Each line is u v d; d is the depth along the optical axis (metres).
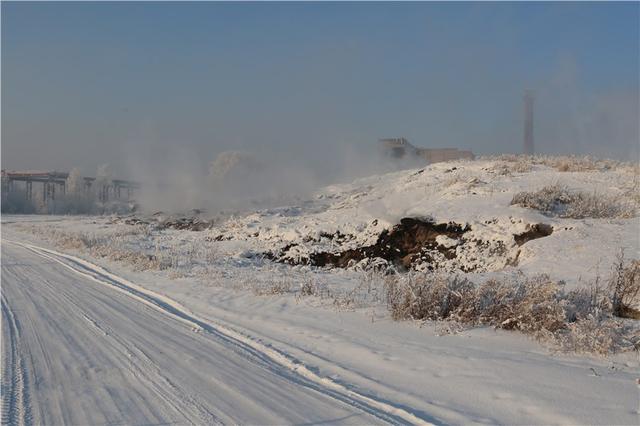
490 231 18.23
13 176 102.50
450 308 10.91
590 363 8.05
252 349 9.59
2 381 7.74
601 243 15.22
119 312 12.91
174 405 6.69
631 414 6.17
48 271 20.98
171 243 28.94
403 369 8.14
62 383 7.62
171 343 9.90
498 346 9.02
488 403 6.70
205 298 14.66
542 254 15.42
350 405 6.70
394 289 11.91
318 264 21.11
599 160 27.56
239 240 26.77
